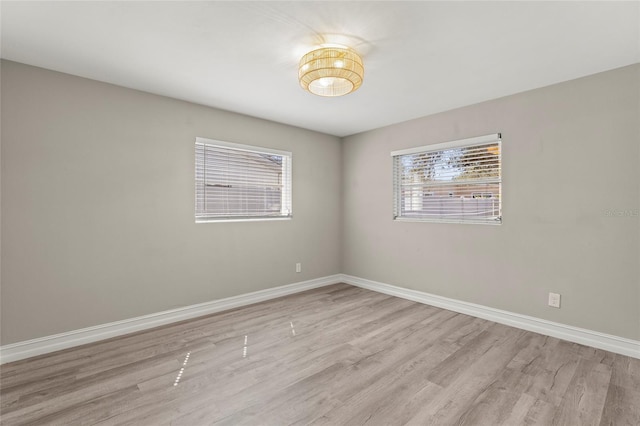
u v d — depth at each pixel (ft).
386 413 5.83
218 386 6.70
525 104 9.82
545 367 7.47
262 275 12.98
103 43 7.07
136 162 9.78
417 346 8.62
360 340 9.03
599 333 8.48
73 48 7.29
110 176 9.31
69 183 8.66
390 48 7.25
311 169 14.70
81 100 8.82
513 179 10.09
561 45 7.08
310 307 12.04
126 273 9.59
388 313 11.34
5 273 7.80
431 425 5.52
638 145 7.95
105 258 9.23
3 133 7.76
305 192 14.49
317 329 9.86
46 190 8.32
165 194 10.37
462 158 11.50
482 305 10.84
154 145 10.14
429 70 8.39
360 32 6.59
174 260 10.59
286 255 13.82
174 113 10.56
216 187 11.72
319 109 11.70
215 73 8.63
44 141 8.28
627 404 6.09
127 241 9.62
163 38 6.86
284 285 13.75
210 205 11.56
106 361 7.79
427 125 12.41
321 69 6.81
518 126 9.96
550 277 9.35
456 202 11.69
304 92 9.99
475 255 11.03
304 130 14.42
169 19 6.15
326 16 6.05
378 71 8.45
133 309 9.72
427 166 12.60
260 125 12.82
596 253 8.56
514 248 10.09
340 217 15.97
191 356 8.05
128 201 9.64
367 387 6.66
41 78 8.23
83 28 6.46
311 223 14.75
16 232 7.93
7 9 5.80
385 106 11.29
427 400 6.22
